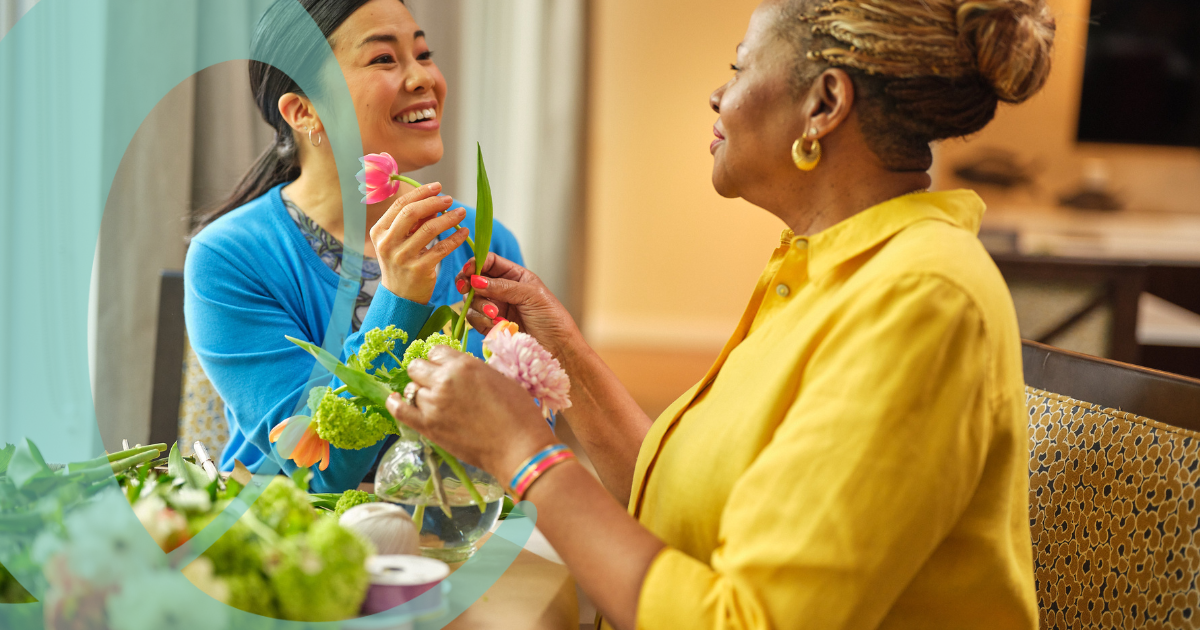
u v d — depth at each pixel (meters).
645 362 5.49
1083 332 1.94
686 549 0.75
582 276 4.89
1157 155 5.53
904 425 0.61
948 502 0.62
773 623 0.61
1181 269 2.40
